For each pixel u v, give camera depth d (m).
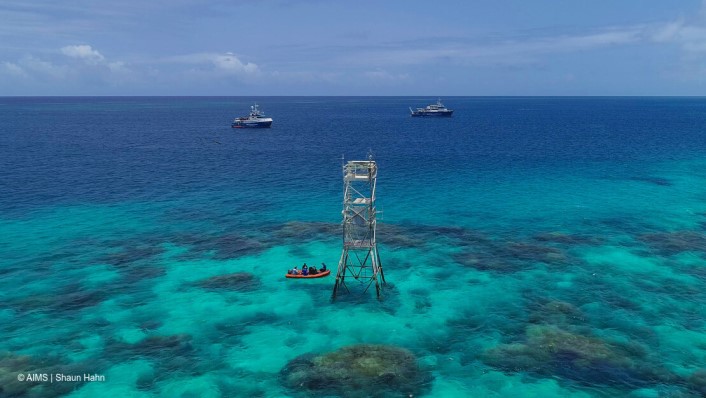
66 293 43.81
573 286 45.09
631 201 75.19
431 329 37.88
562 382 30.92
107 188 85.38
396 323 38.88
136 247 55.84
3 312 40.06
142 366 33.00
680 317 38.94
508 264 50.69
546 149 135.00
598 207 71.88
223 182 91.75
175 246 56.38
